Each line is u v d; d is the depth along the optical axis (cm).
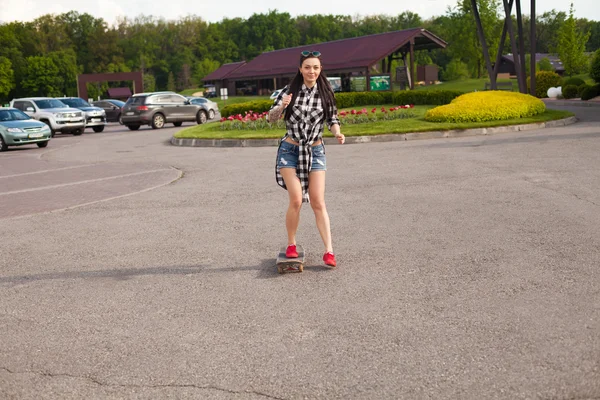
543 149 1273
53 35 12644
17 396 330
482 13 6562
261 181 1080
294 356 365
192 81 13612
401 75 4634
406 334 389
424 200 823
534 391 308
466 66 9188
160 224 767
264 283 512
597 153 1166
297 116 520
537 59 9200
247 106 2814
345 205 819
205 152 1678
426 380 325
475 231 646
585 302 427
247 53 15000
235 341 392
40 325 439
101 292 509
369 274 521
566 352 349
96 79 6294
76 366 365
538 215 701
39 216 861
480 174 1006
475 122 1934
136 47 13938
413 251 584
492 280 487
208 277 537
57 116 2873
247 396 319
